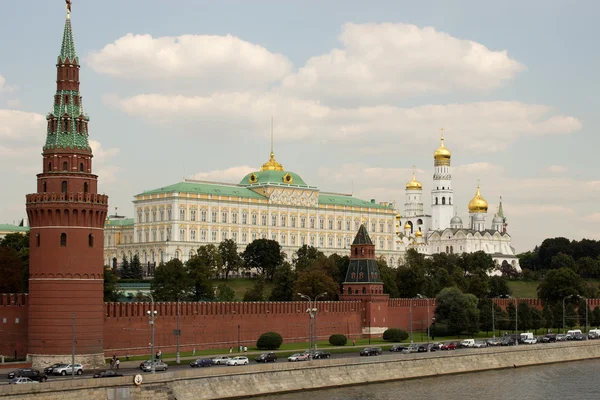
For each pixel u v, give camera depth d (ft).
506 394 631.56
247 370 587.68
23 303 654.12
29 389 485.56
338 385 636.07
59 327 606.14
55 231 610.24
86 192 622.13
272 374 603.26
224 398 566.77
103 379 513.45
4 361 625.82
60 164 617.62
